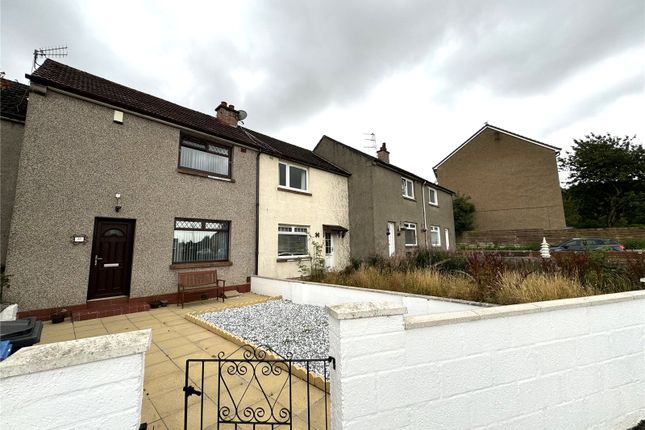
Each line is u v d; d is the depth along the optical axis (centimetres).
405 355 187
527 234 2072
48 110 600
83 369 137
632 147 2323
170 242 755
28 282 556
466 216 2392
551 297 459
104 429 138
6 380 123
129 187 696
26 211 561
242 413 272
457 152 2605
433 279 659
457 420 194
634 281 509
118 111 691
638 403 256
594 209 2611
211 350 430
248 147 970
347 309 181
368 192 1277
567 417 225
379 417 177
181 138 827
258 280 898
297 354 410
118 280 680
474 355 203
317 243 1118
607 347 247
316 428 249
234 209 911
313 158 1376
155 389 317
